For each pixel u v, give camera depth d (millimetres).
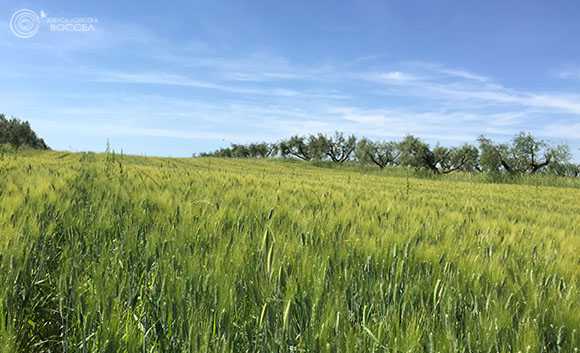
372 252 3150
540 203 13609
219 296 2234
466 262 3064
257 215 4863
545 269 3240
